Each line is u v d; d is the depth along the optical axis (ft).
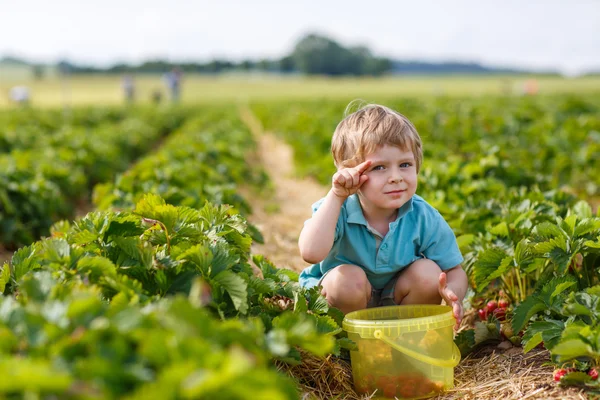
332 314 10.68
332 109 76.33
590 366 9.79
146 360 6.01
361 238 11.57
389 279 11.97
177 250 9.68
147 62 496.64
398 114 11.23
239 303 8.82
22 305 7.72
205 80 409.08
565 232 11.30
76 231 10.59
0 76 477.77
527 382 10.14
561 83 252.83
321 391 10.36
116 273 8.84
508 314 12.16
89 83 318.86
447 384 10.28
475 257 13.34
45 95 214.69
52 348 6.03
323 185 34.94
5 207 22.26
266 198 31.83
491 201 16.37
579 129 42.29
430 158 29.73
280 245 21.13
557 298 10.51
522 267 11.62
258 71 529.04
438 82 318.04
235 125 67.05
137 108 111.55
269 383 5.41
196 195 19.16
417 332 9.94
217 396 5.41
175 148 34.01
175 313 6.14
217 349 5.98
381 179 10.77
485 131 44.50
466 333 11.78
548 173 30.94
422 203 11.85
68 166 31.12
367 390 10.25
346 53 477.77
